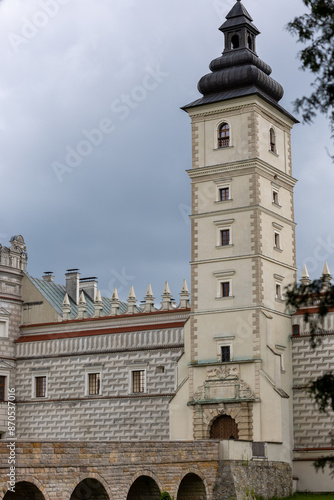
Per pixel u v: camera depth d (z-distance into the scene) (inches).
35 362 3393.2
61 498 2007.9
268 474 2696.9
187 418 2962.6
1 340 3398.1
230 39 3179.1
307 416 2918.3
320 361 2950.3
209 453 2508.6
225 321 2962.6
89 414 3233.3
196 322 3016.7
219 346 2955.2
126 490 2198.6
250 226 2982.3
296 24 1530.5
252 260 2955.2
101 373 3243.1
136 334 3203.7
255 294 2925.7
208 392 2933.1
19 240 3545.8
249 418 2842.0
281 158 3184.1
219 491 2500.0
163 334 3149.6
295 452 2888.8
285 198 3184.1
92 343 3287.4
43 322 3444.9
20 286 3521.2
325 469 2815.0
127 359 3201.3
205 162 3105.3
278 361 2861.7
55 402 3312.0
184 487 2518.5
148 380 3139.8
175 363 3097.9
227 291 2994.6
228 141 3085.6
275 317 2962.6
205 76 3139.8
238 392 2878.9
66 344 3344.0
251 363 2883.9
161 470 2322.8
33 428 3344.0
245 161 3016.7
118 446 2191.2
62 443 2031.3
